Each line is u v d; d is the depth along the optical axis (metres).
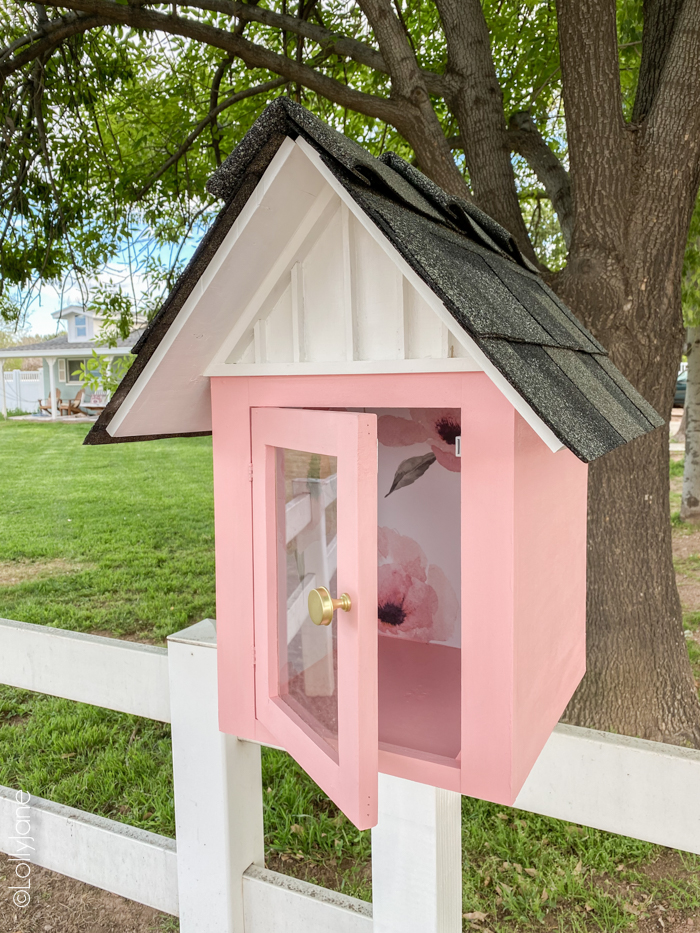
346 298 1.09
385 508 1.75
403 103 2.78
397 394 1.06
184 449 15.88
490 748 1.01
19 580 6.59
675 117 2.51
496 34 4.26
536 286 1.51
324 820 2.83
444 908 1.24
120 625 5.29
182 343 1.19
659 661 2.92
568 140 2.62
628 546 2.90
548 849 2.61
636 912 2.29
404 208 1.03
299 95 3.80
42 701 4.02
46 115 4.16
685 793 1.17
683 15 2.49
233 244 1.04
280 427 1.15
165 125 4.95
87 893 2.53
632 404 1.31
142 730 3.64
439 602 1.70
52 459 14.57
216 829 1.57
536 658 1.10
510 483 0.96
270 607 1.25
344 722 0.93
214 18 4.61
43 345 23.55
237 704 1.37
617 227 2.55
